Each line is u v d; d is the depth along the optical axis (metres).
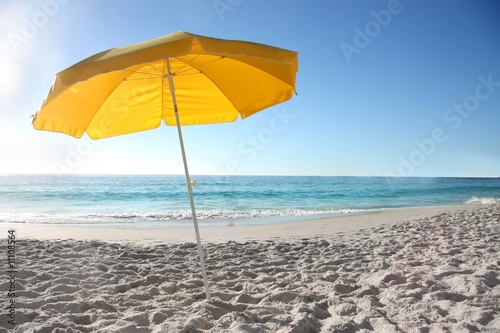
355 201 24.27
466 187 41.16
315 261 5.35
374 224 9.95
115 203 23.12
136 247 6.36
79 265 4.76
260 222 11.70
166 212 16.77
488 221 9.00
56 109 3.07
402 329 2.70
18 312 2.99
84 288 3.82
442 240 6.56
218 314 3.07
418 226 8.64
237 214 15.37
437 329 2.61
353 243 6.84
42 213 16.33
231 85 3.59
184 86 3.87
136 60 2.37
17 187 34.62
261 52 2.67
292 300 3.39
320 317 3.04
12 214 15.47
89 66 2.40
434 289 3.57
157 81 3.77
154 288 3.80
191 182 3.37
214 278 4.30
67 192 28.77
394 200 24.66
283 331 2.61
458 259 4.88
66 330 2.61
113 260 5.20
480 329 2.61
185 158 3.35
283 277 4.43
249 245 6.62
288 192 32.38
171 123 4.24
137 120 4.05
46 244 6.12
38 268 4.55
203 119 4.19
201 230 9.41
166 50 2.39
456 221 9.14
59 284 3.80
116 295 3.57
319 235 8.12
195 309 3.13
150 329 2.72
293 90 3.28
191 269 4.77
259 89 3.55
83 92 3.14
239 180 59.09
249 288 3.90
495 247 5.69
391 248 6.14
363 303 3.29
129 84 3.66
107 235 8.45
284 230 9.23
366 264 4.98
